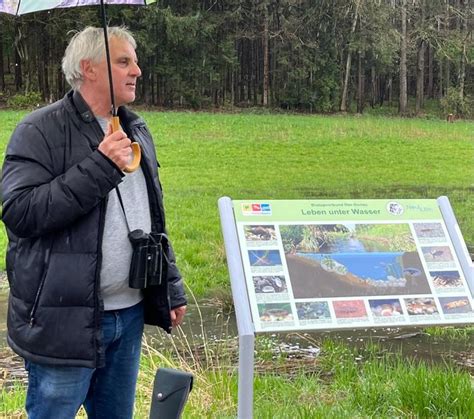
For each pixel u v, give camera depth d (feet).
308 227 10.79
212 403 13.76
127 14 148.66
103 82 9.25
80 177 8.52
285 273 10.34
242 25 169.89
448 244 11.37
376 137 106.63
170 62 162.09
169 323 9.86
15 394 15.25
